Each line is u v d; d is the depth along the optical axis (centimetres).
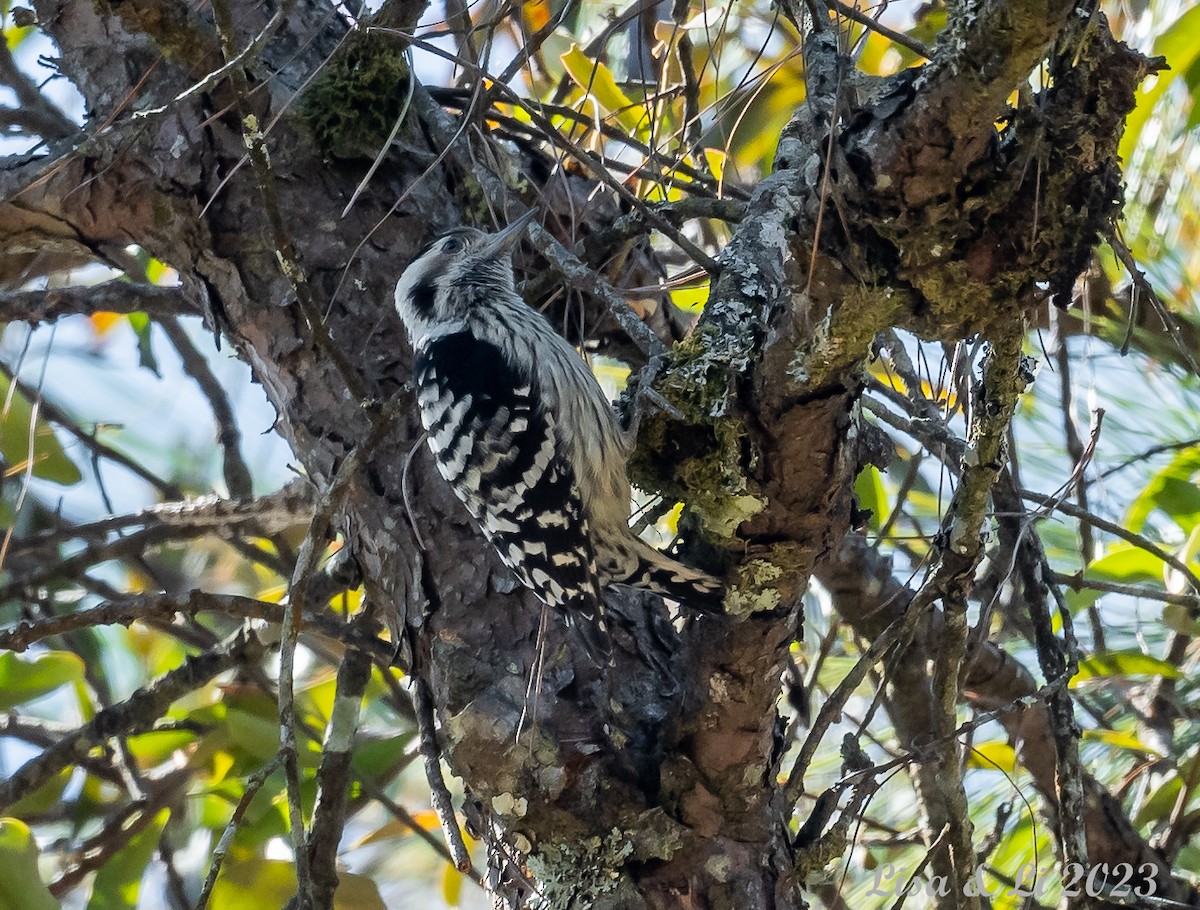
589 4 822
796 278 416
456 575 547
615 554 557
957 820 536
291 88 590
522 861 500
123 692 978
